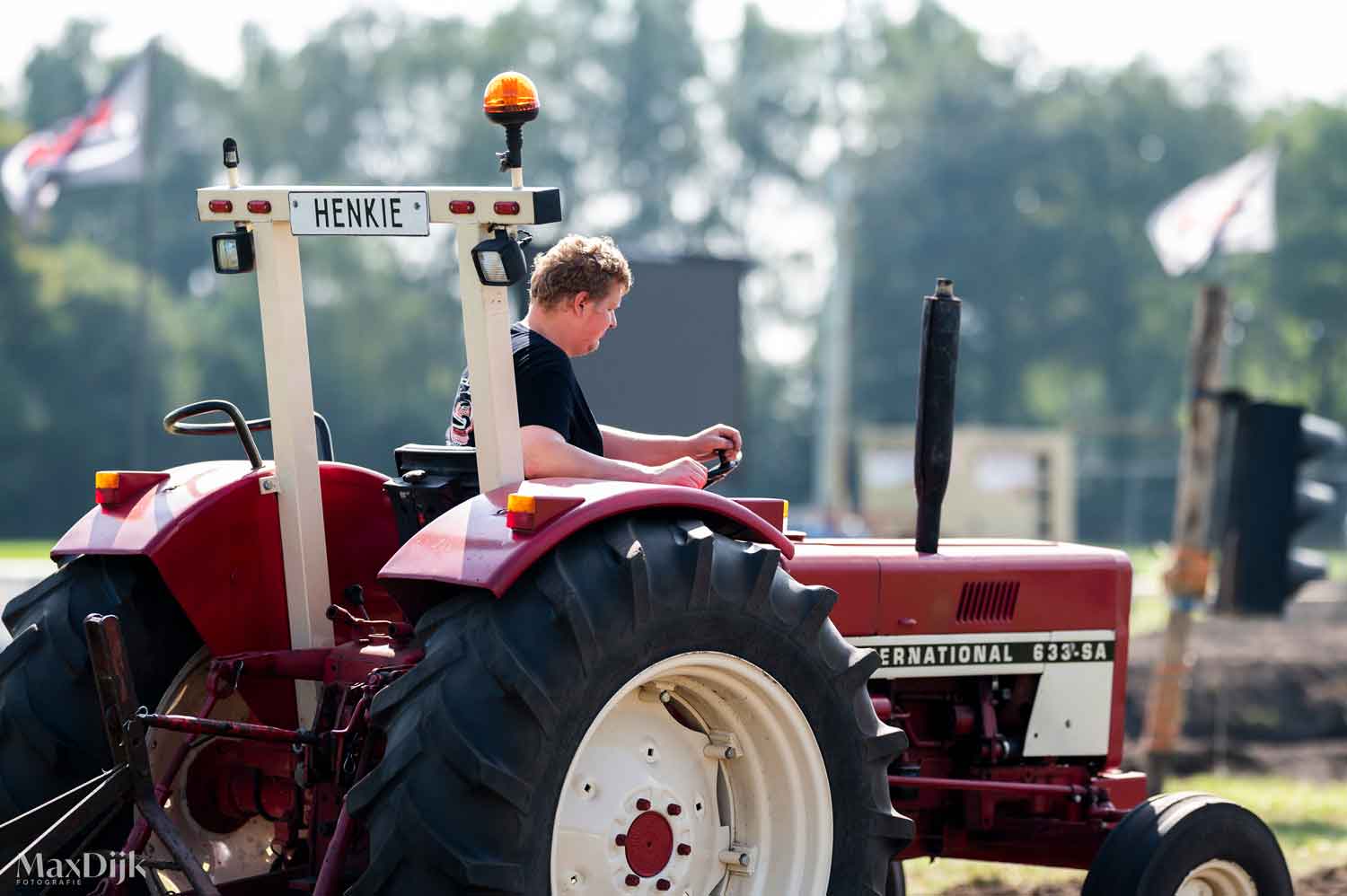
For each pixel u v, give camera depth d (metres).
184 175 155.75
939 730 13.55
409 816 9.00
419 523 10.86
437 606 9.62
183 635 11.30
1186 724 35.88
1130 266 157.38
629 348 25.58
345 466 11.91
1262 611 24.05
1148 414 159.00
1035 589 13.55
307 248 147.25
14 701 10.84
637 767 10.20
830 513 76.69
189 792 11.71
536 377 10.98
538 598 9.38
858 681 10.66
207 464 11.62
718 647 9.99
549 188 9.85
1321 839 21.81
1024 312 156.75
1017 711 13.76
